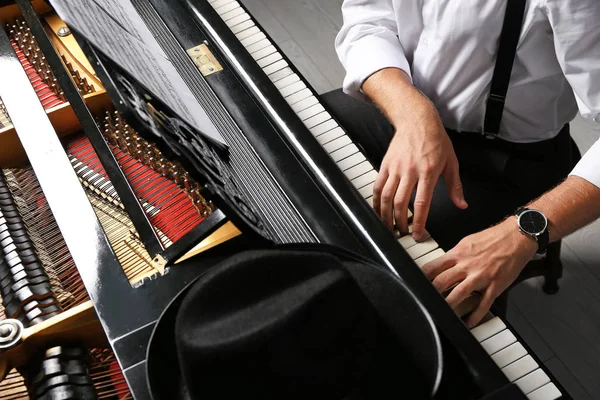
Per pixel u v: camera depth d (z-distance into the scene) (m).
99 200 1.47
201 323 0.90
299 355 0.87
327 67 2.96
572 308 2.23
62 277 1.43
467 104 1.71
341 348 0.88
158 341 0.98
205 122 1.31
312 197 1.31
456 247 1.40
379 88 1.68
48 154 1.38
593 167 1.45
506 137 1.76
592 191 1.44
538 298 2.26
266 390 0.87
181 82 1.38
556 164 1.77
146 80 1.15
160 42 1.61
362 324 0.90
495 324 1.27
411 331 0.96
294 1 3.21
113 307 1.16
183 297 1.00
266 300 0.91
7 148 1.56
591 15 1.44
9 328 1.17
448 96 1.73
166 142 1.03
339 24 3.11
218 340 0.88
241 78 1.51
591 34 1.46
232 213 1.06
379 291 0.99
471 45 1.62
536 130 1.74
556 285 2.25
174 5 1.68
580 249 2.36
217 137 1.30
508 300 2.26
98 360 1.30
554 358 2.14
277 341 0.87
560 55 1.51
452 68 1.68
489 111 1.69
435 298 1.15
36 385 1.17
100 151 1.38
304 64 2.98
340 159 1.53
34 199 1.57
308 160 1.35
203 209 1.39
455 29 1.61
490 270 1.36
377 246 1.23
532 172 1.75
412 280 1.18
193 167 1.04
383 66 1.70
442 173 1.56
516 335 1.31
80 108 1.44
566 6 1.45
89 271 1.20
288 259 0.94
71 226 1.26
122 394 1.26
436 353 0.93
